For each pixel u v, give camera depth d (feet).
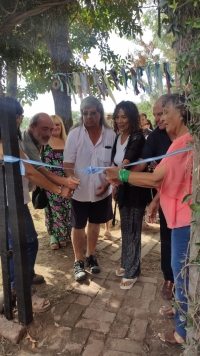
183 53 4.22
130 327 7.43
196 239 5.01
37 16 9.77
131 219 8.82
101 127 9.37
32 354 6.66
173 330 6.98
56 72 14.78
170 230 8.20
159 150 8.24
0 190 6.95
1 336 7.08
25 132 8.78
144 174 6.14
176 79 5.55
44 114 8.64
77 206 9.57
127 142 8.67
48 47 14.40
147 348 6.77
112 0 13.42
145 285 9.34
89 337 7.11
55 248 11.96
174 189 5.80
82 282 9.50
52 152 11.27
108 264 10.78
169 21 4.67
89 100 8.80
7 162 6.60
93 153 9.30
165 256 8.45
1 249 7.22
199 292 5.12
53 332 7.27
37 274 9.54
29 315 7.38
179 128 5.82
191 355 5.32
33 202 10.00
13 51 12.25
